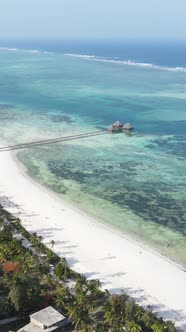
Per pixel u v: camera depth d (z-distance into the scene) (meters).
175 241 74.00
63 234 74.56
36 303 53.59
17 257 63.41
